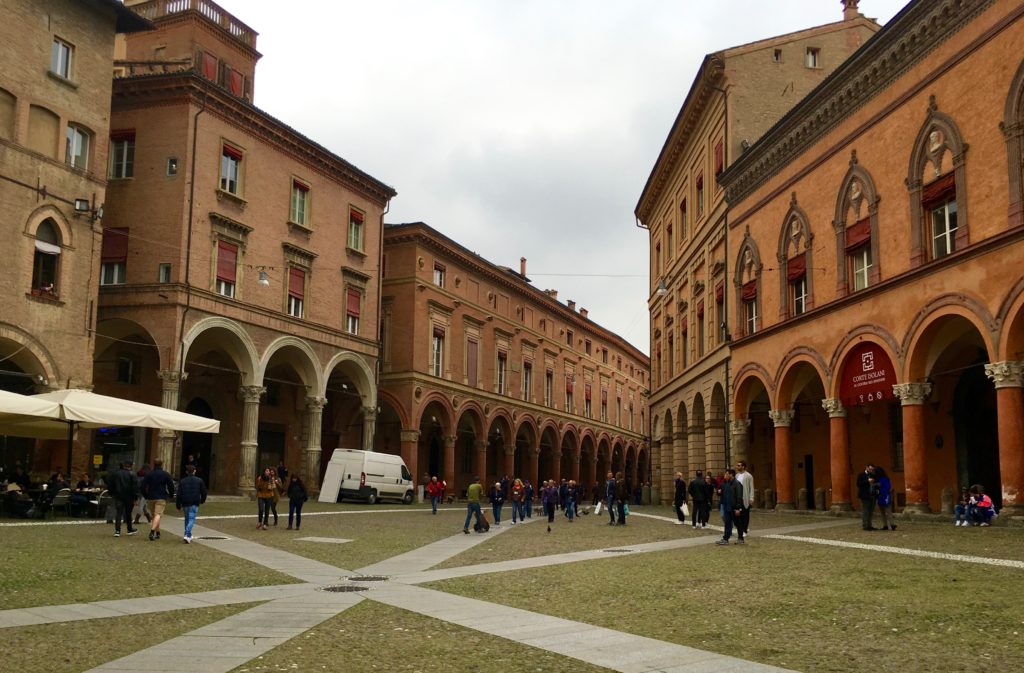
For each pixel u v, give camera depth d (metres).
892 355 24.41
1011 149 20.19
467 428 61.97
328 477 41.91
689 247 44.00
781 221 31.64
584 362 78.56
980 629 8.49
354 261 45.88
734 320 35.47
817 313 28.44
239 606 10.33
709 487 26.48
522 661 7.41
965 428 27.12
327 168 43.91
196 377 40.50
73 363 29.39
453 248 54.56
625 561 15.70
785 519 27.20
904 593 10.78
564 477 75.06
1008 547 15.79
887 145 25.25
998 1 20.78
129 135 36.41
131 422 24.31
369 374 46.19
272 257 39.81
